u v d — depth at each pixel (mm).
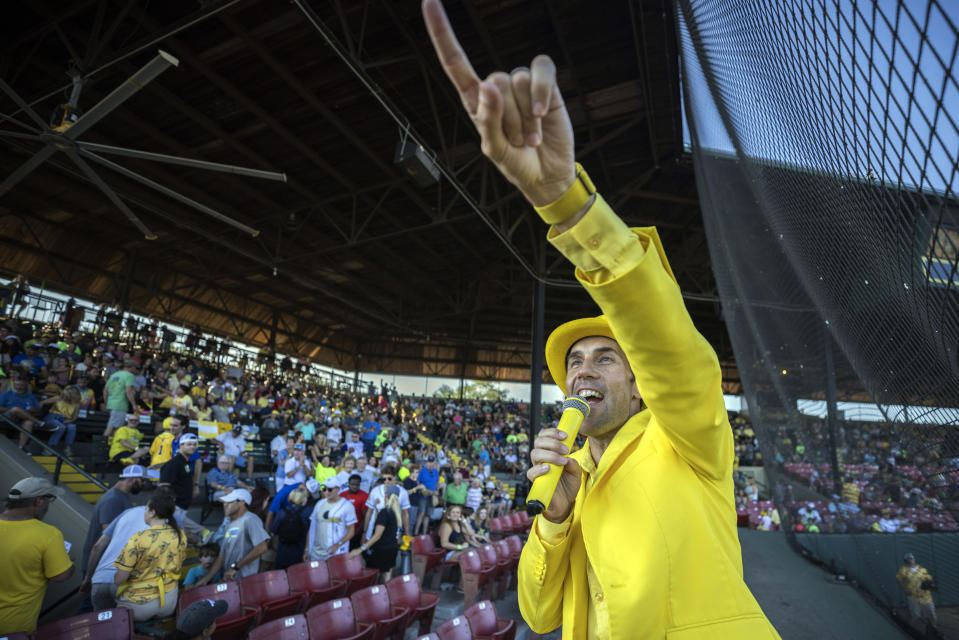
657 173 14695
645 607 736
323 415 16641
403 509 7598
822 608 2822
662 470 835
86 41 10227
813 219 1416
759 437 3502
